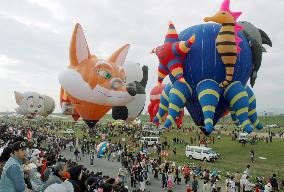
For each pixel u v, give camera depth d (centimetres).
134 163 2580
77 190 505
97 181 1077
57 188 454
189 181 2398
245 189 1984
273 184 2008
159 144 4331
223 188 2189
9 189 482
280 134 5631
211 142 4741
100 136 5156
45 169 794
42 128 6200
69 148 3922
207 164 3228
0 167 580
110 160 3172
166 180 2231
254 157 3672
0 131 2608
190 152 3541
